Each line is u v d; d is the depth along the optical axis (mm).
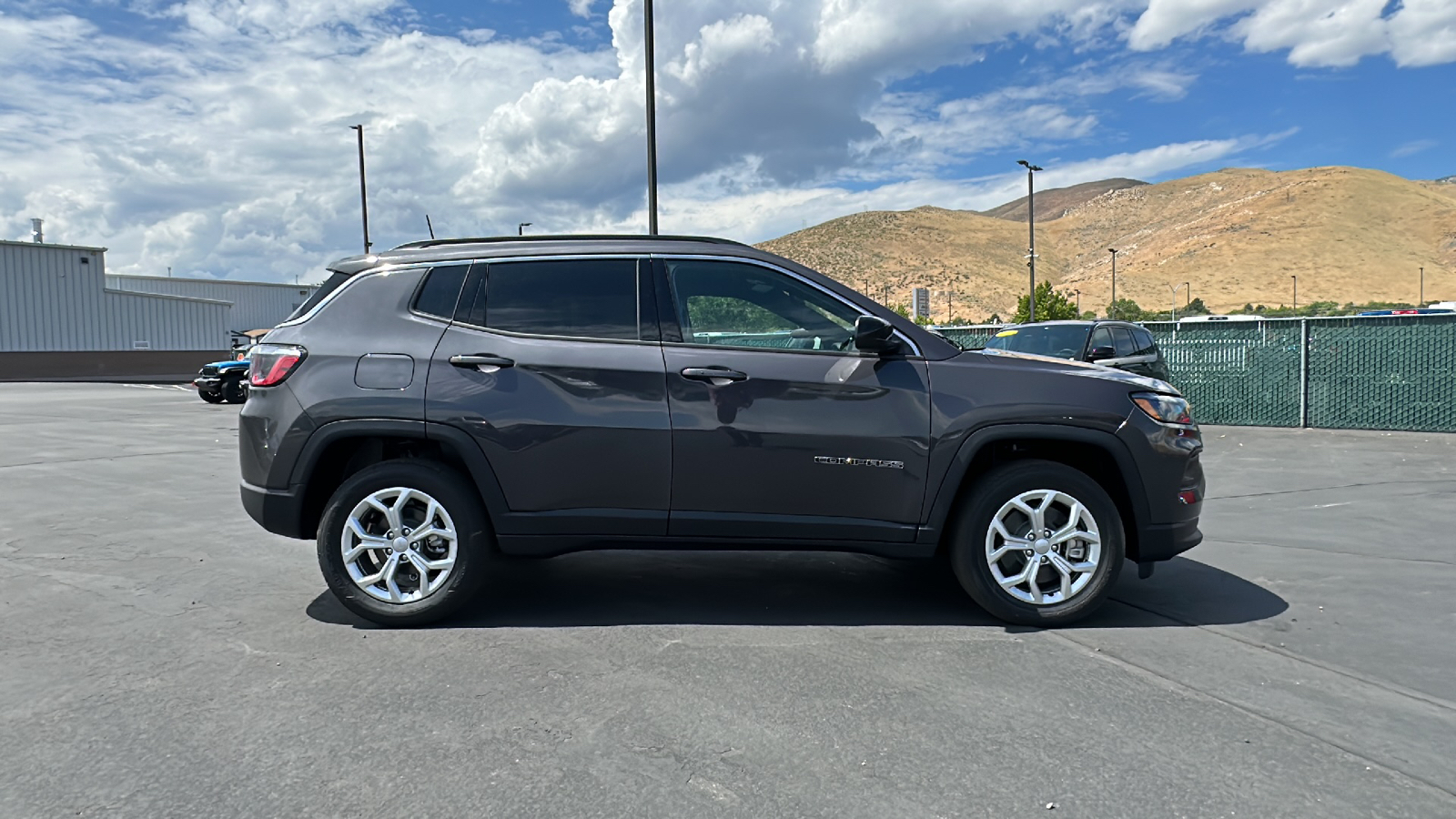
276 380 4344
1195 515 4461
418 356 4305
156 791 2719
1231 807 2645
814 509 4316
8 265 38406
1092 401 4305
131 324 42438
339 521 4246
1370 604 4711
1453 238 171000
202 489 8484
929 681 3629
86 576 5227
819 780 2795
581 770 2854
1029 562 4316
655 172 12914
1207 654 3951
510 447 4234
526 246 4504
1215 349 15125
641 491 4281
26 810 2604
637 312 4387
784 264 4469
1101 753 2992
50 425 15914
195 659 3854
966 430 4281
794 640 4133
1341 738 3109
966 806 2641
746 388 4266
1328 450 11266
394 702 3395
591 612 4547
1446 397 12898
